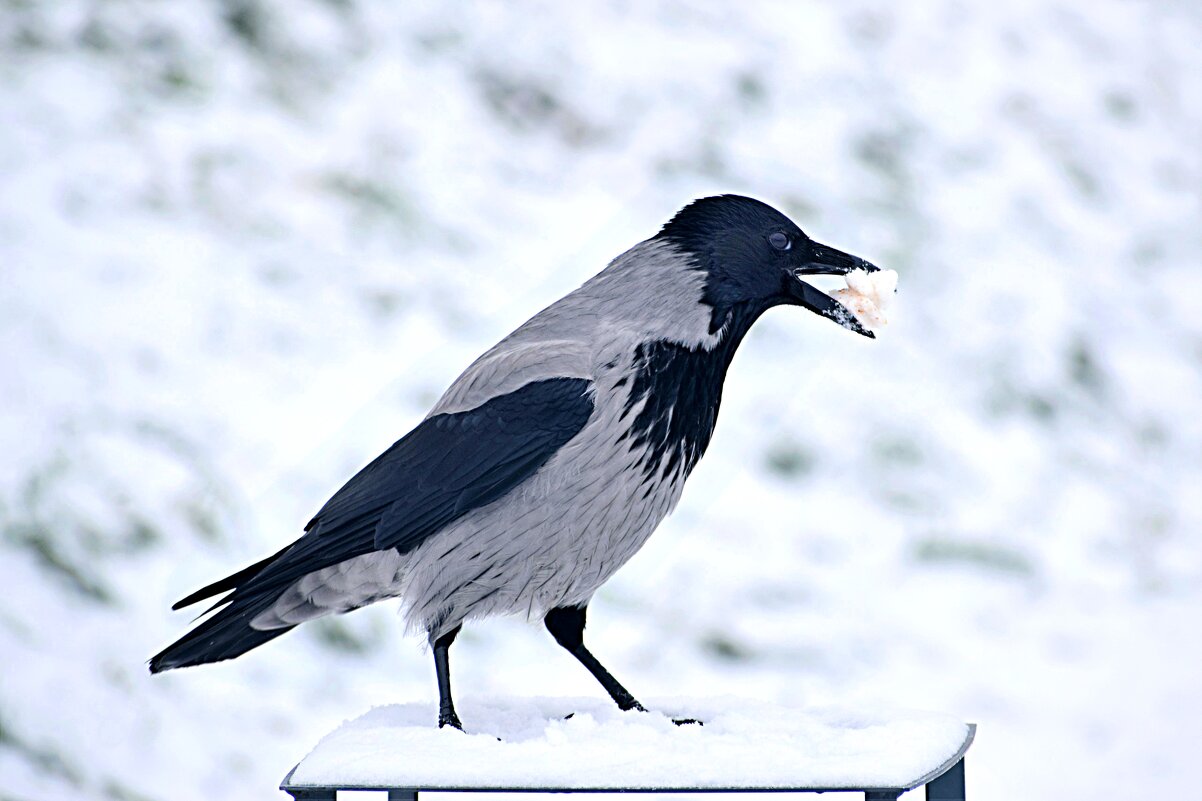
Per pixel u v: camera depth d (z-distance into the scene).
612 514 6.04
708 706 6.23
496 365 6.12
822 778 4.86
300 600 6.18
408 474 6.05
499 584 6.05
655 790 4.85
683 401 6.14
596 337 6.11
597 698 6.34
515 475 5.92
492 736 5.35
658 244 6.29
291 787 4.86
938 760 5.14
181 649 6.07
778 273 6.30
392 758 4.95
